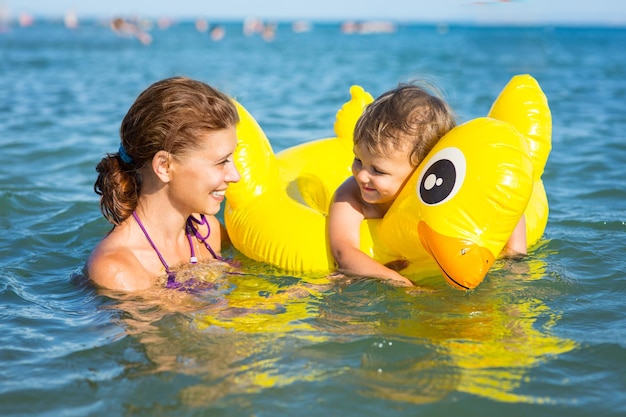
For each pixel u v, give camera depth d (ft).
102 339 8.99
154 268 11.01
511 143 10.05
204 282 11.02
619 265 11.80
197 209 10.67
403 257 11.12
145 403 7.53
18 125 28.66
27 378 8.06
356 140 10.82
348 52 102.68
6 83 47.78
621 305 10.12
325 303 10.19
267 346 8.77
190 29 298.97
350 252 11.05
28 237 13.75
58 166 20.93
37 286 11.17
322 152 14.14
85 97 40.14
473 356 8.51
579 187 18.30
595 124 29.40
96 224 14.52
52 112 33.24
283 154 14.56
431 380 7.95
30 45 113.19
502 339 8.99
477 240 9.91
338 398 7.58
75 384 7.93
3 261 12.38
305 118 32.19
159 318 9.59
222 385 7.86
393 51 105.81
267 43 145.07
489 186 9.77
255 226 12.28
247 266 11.98
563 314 9.82
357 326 9.39
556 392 7.70
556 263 11.92
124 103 37.40
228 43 141.49
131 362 8.39
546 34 239.50
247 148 12.73
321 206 13.51
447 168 10.07
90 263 10.89
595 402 7.50
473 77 54.54
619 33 303.07
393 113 10.50
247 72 61.87
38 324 9.54
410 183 10.62
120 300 10.20
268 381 7.93
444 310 9.93
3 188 17.60
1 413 7.36
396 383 7.89
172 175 10.31
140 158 10.34
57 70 60.75
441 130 10.77
